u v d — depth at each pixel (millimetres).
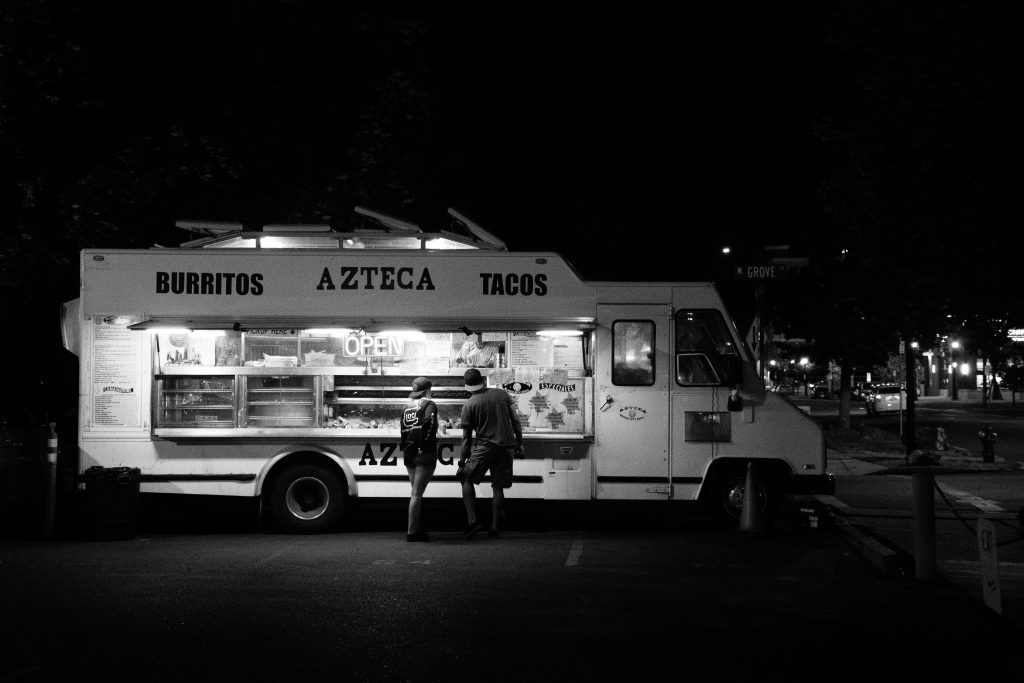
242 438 12070
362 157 17469
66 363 15117
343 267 12180
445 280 12180
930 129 13531
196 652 6766
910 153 14328
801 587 8969
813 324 30344
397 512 14406
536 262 12219
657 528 12633
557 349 12250
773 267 19094
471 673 6301
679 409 12188
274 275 12141
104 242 15180
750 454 12156
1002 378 61656
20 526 12922
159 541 11570
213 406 12102
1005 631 7453
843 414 32000
